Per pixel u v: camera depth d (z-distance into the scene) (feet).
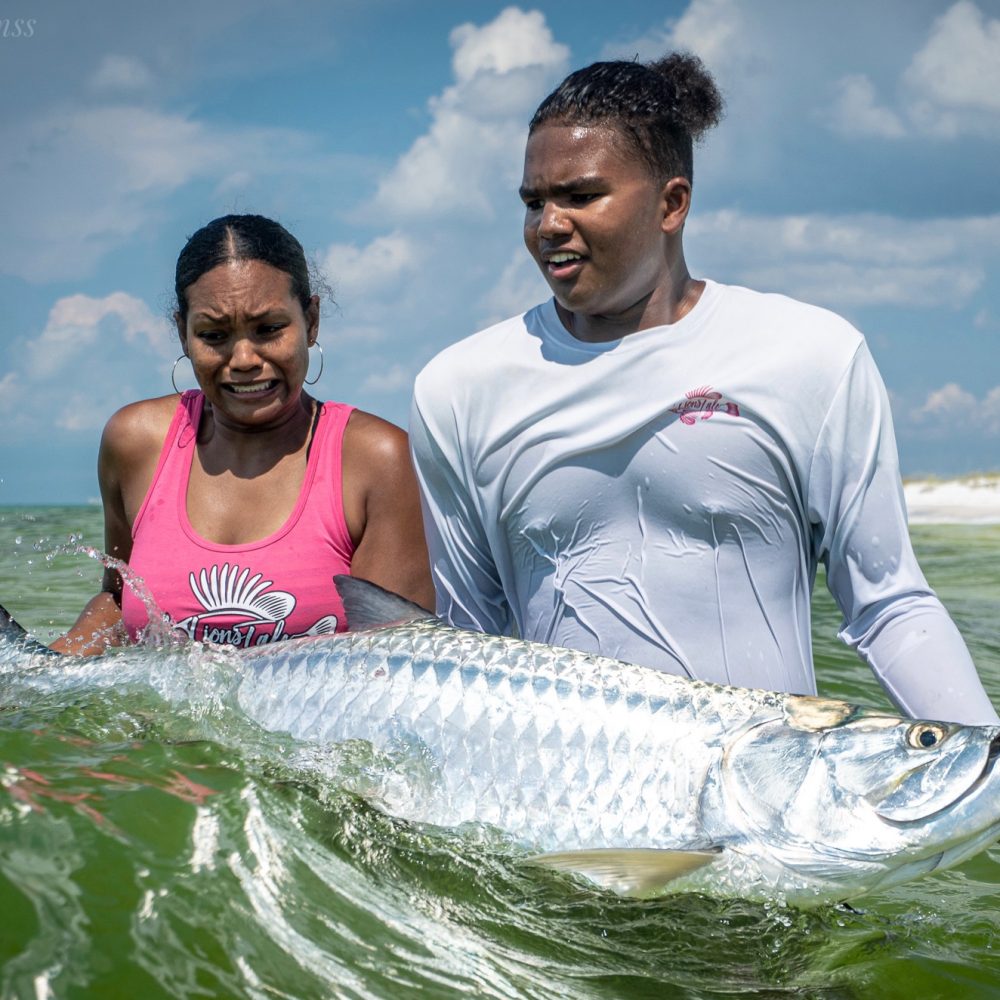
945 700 10.19
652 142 10.41
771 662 11.11
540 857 9.34
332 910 9.21
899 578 10.77
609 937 9.62
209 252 12.57
